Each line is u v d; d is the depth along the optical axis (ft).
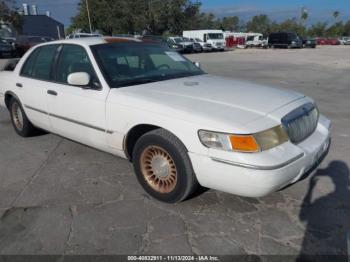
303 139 10.74
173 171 10.77
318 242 9.25
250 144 9.20
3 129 20.01
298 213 10.60
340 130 18.89
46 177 13.42
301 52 107.76
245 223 10.15
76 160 15.03
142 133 11.84
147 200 11.53
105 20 158.40
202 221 10.29
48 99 14.49
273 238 9.45
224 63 68.28
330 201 11.23
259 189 9.29
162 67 14.24
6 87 17.51
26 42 91.04
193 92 11.46
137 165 11.66
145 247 9.20
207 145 9.60
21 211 10.98
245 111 10.05
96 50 13.12
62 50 14.39
